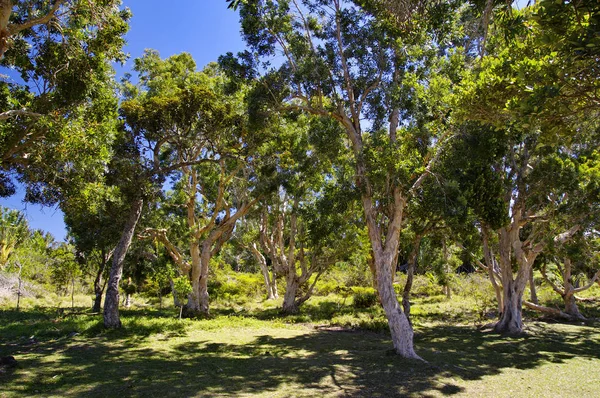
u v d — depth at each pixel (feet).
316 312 76.48
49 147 34.06
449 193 38.09
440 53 41.86
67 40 33.12
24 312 68.69
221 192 70.54
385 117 38.42
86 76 34.19
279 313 75.72
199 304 68.33
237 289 116.26
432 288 119.65
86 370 28.76
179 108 52.11
